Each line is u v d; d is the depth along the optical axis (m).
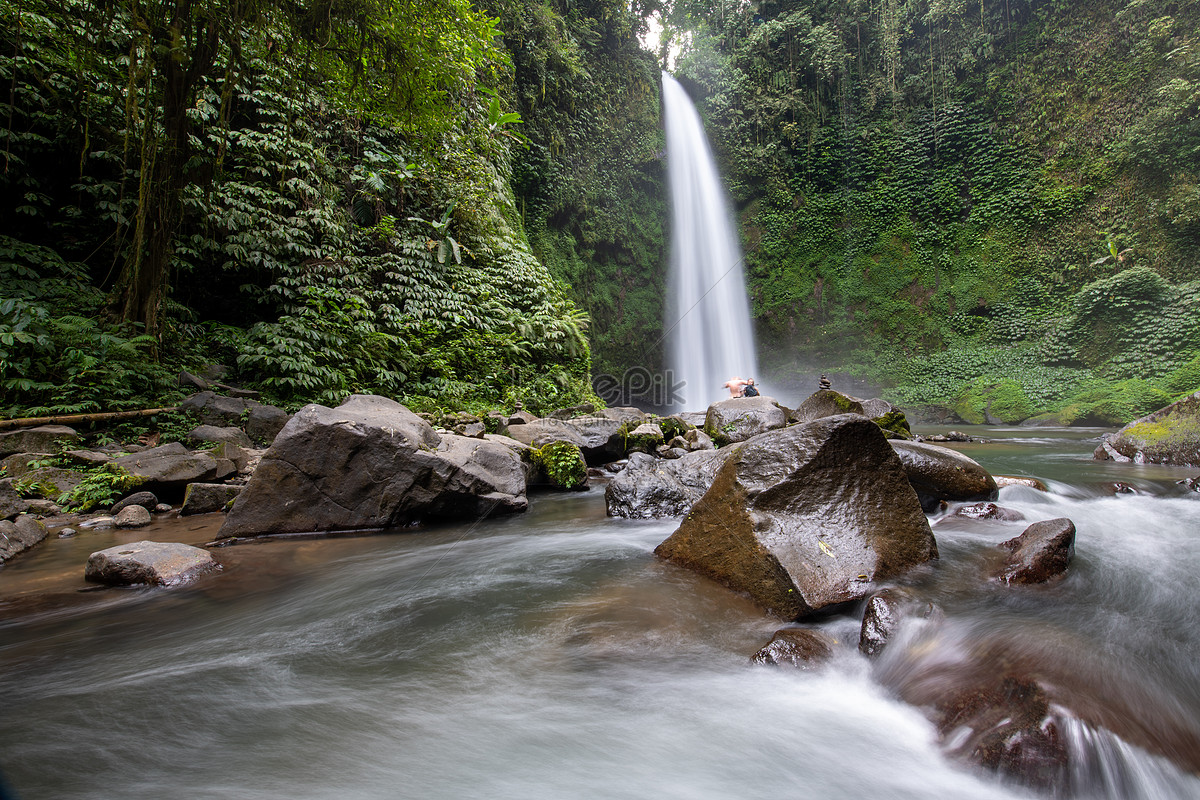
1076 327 18.02
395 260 9.87
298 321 7.81
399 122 8.64
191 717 1.90
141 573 3.09
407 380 8.84
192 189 7.57
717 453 5.48
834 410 8.46
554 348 11.34
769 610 2.71
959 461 4.66
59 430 5.12
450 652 2.38
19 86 7.46
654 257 21.92
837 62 24.14
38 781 1.57
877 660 2.19
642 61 21.55
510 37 15.31
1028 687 1.85
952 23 22.84
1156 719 1.74
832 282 24.36
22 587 3.07
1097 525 3.95
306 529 4.16
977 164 22.28
